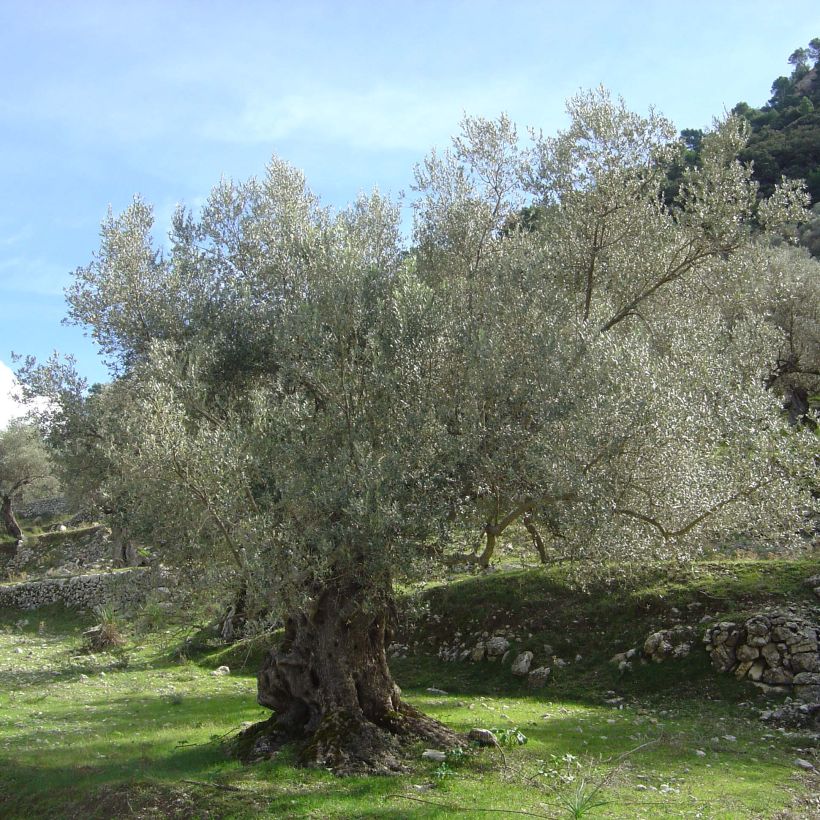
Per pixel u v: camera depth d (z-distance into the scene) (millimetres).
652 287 14609
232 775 11031
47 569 49438
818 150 73188
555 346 11039
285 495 10289
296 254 13547
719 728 14695
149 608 11320
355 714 11883
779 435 11641
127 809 10047
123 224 16094
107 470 15938
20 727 16297
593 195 14633
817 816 9633
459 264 14852
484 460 10422
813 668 15984
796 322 35219
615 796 10078
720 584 19625
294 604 10461
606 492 10539
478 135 15836
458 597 23344
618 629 19906
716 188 14375
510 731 12836
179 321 14922
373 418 11242
